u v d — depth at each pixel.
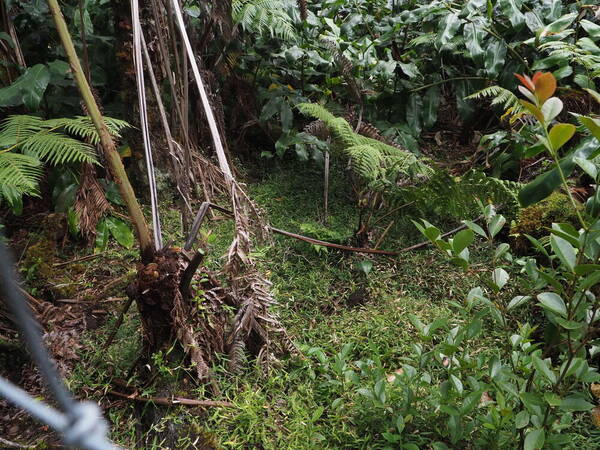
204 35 3.37
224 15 3.20
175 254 1.97
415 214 3.01
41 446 1.87
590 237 1.50
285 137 3.44
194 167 2.98
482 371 1.95
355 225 3.18
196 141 3.35
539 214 2.78
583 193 2.96
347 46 3.72
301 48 3.82
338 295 2.70
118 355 2.23
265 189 3.43
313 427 1.87
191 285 2.06
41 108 3.26
